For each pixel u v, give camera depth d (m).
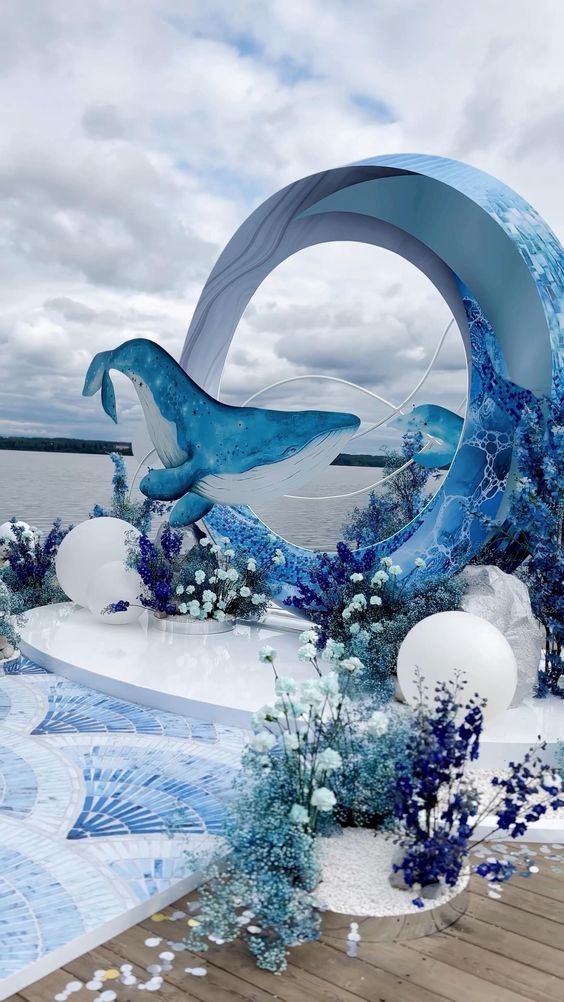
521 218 5.35
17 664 5.68
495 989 2.51
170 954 2.64
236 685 5.08
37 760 4.16
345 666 3.39
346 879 2.99
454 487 5.76
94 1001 2.42
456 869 2.81
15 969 2.49
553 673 5.07
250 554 6.99
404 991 2.49
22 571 7.36
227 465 6.75
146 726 4.66
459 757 2.91
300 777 3.01
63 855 3.22
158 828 3.46
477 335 5.81
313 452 6.40
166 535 6.75
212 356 7.62
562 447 4.90
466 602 5.02
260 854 2.79
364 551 6.16
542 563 4.91
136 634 6.36
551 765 4.07
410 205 5.84
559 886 3.12
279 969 2.56
